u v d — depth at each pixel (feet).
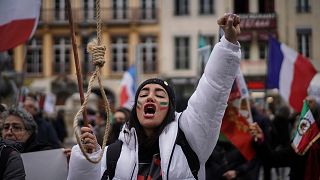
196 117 10.39
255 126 18.26
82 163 10.05
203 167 10.76
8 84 44.34
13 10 19.42
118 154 10.80
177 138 10.57
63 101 113.29
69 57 117.39
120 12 116.78
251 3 112.88
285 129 37.91
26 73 116.37
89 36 90.99
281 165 17.74
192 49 114.42
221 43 10.15
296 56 32.04
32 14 19.43
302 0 110.63
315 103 18.72
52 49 117.50
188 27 114.73
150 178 10.42
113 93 115.75
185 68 114.73
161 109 10.73
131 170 10.57
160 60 115.34
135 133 10.76
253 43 111.55
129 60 116.26
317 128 17.10
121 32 116.67
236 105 21.16
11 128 15.29
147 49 116.26
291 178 17.52
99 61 9.99
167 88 10.92
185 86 114.32
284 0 110.83
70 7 10.61
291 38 110.73
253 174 23.07
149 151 10.69
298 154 17.13
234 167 22.94
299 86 31.73
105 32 116.67
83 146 9.79
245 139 20.67
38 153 14.44
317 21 110.01
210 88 10.18
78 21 110.83
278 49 32.45
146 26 116.26
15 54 115.96
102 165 10.82
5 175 12.07
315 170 17.11
